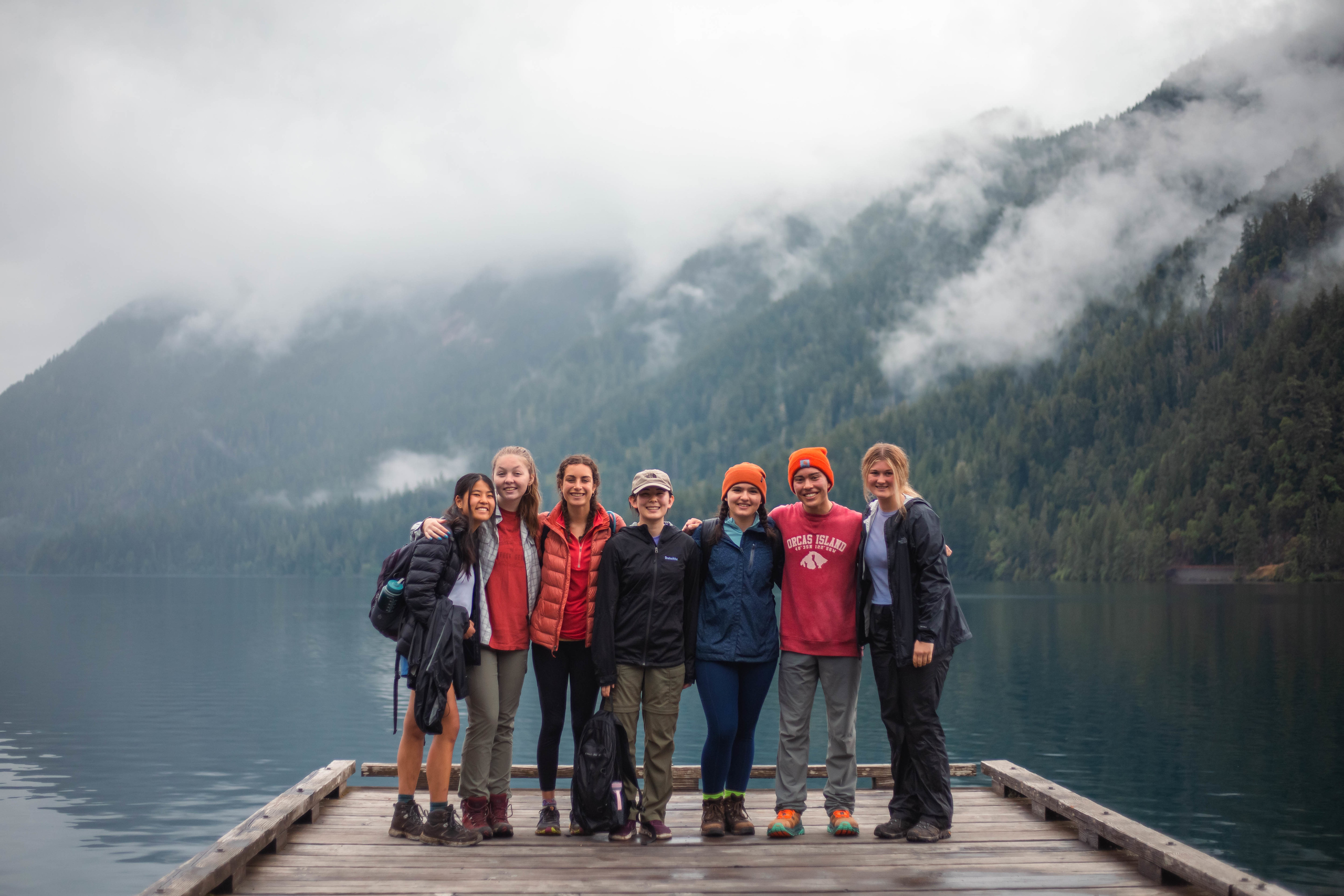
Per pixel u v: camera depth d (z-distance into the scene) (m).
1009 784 5.96
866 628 5.18
